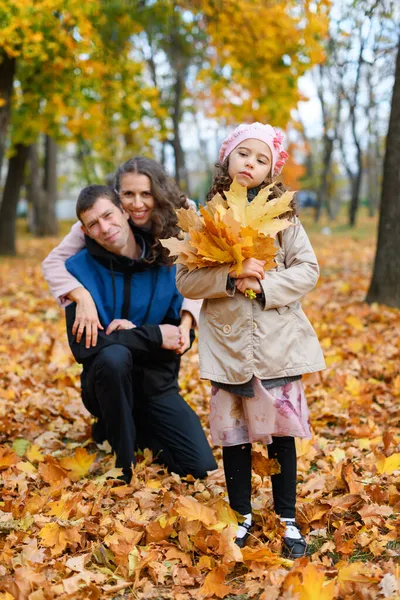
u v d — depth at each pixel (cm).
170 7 1025
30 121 1409
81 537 255
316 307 793
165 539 255
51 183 2411
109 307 338
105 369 310
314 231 2439
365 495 278
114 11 1004
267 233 248
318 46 1009
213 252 247
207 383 493
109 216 324
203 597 217
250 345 250
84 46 1034
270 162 269
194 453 330
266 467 253
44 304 868
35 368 547
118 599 220
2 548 248
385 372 497
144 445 352
